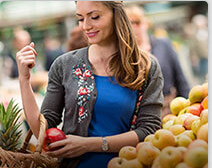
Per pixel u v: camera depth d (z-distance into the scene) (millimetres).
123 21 1788
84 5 1695
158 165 1370
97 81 1778
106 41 1806
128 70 1764
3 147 1680
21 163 1522
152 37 2984
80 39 2828
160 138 1477
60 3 5199
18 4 5168
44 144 1659
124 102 1728
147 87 1796
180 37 6102
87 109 1733
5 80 4672
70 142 1647
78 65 1820
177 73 2975
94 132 1729
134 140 1689
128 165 1443
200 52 6004
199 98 1910
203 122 1542
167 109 2920
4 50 5016
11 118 1719
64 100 1876
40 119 1650
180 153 1350
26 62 1688
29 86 1729
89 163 1707
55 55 5219
